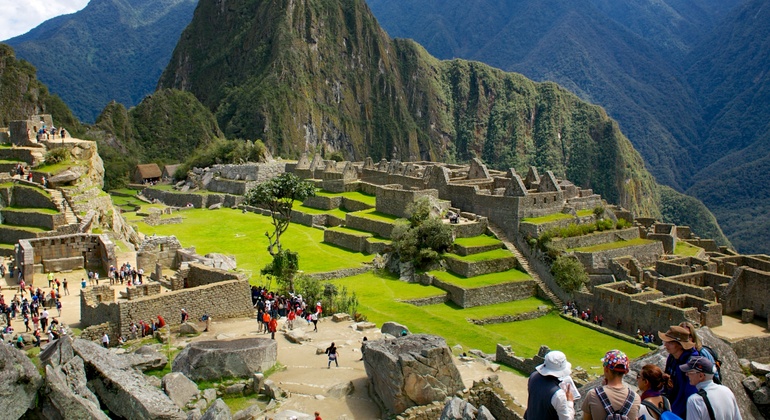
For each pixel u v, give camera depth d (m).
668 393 12.79
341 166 131.00
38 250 46.94
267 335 32.22
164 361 26.23
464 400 20.95
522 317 59.78
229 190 129.38
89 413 16.94
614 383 11.91
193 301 34.44
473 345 45.81
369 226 79.44
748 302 56.03
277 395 23.75
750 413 17.81
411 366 22.77
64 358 18.98
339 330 35.09
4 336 30.45
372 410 23.17
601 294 59.41
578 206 82.56
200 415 19.97
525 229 70.31
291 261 50.28
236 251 73.00
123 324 32.03
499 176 97.19
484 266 67.06
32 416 16.58
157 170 174.75
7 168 63.81
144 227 88.88
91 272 45.03
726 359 18.66
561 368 12.84
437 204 77.06
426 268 67.94
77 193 60.94
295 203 103.44
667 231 80.56
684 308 53.16
